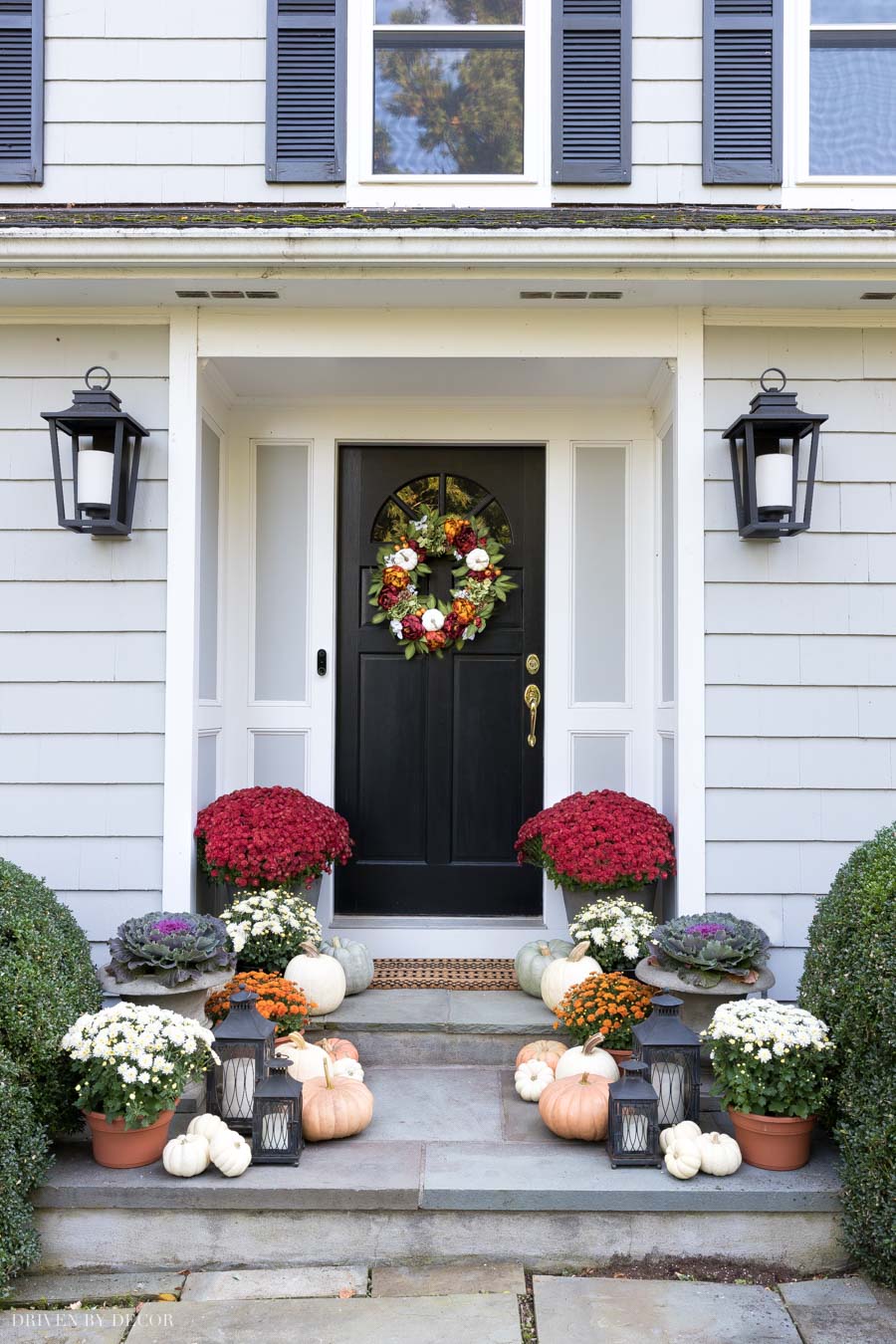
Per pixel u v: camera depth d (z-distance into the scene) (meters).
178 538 3.69
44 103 3.68
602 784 4.28
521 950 3.91
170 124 3.68
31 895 3.14
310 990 3.55
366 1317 2.51
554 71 3.67
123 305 3.70
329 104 3.68
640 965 3.44
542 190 3.67
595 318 3.71
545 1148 2.98
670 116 3.67
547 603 4.31
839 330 3.72
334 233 3.31
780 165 3.64
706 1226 2.76
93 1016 2.86
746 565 3.68
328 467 4.31
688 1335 2.45
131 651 3.69
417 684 4.41
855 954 2.85
